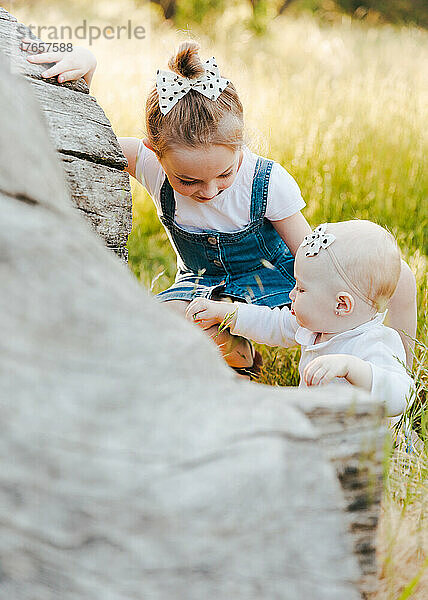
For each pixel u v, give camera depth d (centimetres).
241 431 87
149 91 229
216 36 1059
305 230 250
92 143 190
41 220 91
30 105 108
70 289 88
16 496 80
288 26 1141
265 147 317
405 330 235
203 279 260
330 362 175
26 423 81
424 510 131
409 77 675
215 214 248
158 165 253
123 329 89
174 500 81
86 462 80
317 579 86
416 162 462
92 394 83
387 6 1437
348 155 462
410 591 105
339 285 191
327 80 666
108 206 193
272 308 245
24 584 82
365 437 107
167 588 80
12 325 83
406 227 381
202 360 93
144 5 916
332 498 90
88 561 80
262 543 84
